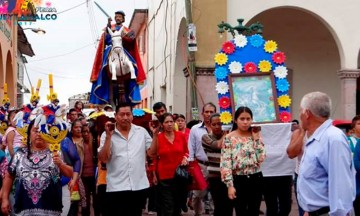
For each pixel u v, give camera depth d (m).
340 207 4.82
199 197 10.71
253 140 7.89
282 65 9.34
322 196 4.99
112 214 7.90
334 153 4.89
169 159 9.55
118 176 7.80
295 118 20.59
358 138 8.62
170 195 9.57
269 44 9.35
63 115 6.55
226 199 8.63
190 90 17.59
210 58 17.06
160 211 9.95
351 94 17.47
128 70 9.62
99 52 9.74
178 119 11.69
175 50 21.62
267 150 8.80
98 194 9.55
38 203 6.40
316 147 5.04
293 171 8.88
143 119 11.16
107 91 9.87
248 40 9.36
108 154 7.67
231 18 17.22
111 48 9.64
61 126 6.49
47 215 6.43
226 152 7.83
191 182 9.79
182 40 21.11
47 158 6.47
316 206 5.00
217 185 8.62
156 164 9.62
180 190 9.70
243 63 9.31
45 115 6.44
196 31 17.02
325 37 20.31
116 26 9.80
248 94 9.20
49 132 6.42
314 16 17.66
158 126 8.16
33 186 6.38
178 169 9.55
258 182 7.91
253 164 7.82
